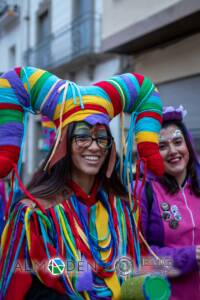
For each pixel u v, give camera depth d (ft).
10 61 52.01
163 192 8.13
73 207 6.05
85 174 6.21
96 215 6.18
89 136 5.87
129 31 24.99
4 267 5.74
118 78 6.35
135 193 6.55
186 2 20.86
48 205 5.90
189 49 23.22
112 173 6.59
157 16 22.81
